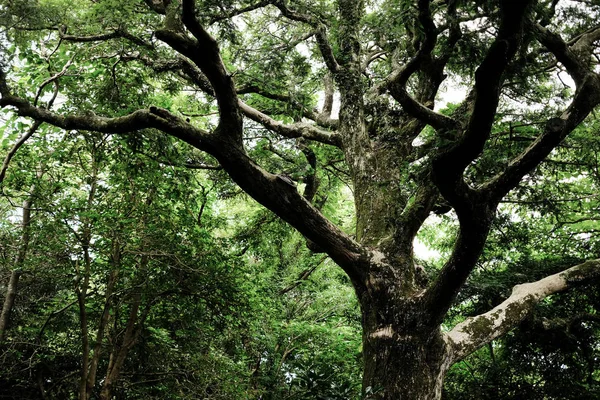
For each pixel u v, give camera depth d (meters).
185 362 10.29
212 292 9.80
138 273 9.46
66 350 10.46
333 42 8.56
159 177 9.20
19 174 9.05
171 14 5.87
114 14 7.71
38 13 6.89
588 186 12.95
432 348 6.65
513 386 10.83
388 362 6.45
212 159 11.04
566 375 10.75
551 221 12.05
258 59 7.11
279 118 11.78
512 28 4.41
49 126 8.88
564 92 7.84
